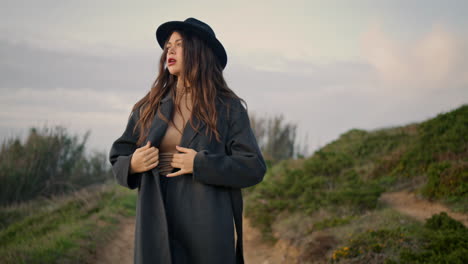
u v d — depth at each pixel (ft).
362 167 32.76
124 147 7.33
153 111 7.18
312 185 27.94
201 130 6.75
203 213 6.41
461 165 22.12
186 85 7.25
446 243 13.84
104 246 19.99
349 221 19.43
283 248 19.97
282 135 78.18
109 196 35.01
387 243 15.11
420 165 27.12
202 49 7.29
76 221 24.66
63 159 49.49
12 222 31.73
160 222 6.29
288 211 25.11
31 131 48.60
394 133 41.24
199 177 6.33
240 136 6.96
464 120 29.27
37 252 16.08
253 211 26.84
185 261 6.35
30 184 42.57
